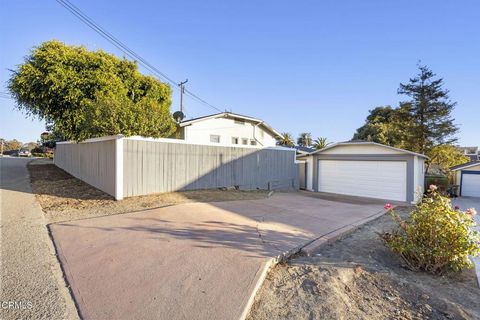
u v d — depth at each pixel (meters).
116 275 3.15
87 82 10.99
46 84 10.47
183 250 3.92
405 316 2.60
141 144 8.05
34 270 3.24
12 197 7.51
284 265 3.69
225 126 16.41
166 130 9.75
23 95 10.49
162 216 5.90
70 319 2.35
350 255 4.24
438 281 3.57
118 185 7.42
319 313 2.56
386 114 32.62
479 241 3.78
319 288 3.03
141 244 4.14
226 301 2.64
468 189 16.62
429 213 3.97
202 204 7.41
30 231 4.70
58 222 5.28
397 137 23.00
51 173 13.03
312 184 14.74
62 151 14.79
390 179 11.95
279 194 11.45
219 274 3.19
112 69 12.11
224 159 10.85
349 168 13.40
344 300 2.81
